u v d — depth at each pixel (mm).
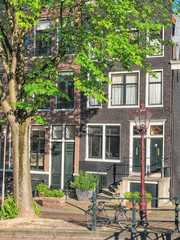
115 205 16391
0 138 21594
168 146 17734
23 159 13094
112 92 19234
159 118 18016
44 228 11266
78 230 10891
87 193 17875
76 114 19766
